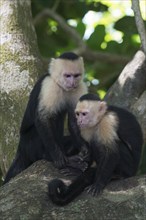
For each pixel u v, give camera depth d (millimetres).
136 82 13602
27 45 14133
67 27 18688
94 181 10234
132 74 13633
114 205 9445
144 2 21844
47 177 10586
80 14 19906
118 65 18516
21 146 12234
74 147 12156
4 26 14203
